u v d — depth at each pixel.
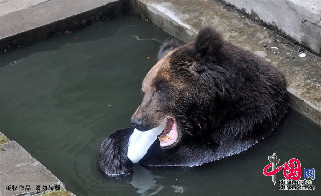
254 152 5.18
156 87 4.87
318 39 6.11
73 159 5.20
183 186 4.88
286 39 6.54
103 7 7.49
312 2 6.24
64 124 5.67
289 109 5.69
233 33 6.74
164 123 5.02
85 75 6.46
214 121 5.04
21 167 4.64
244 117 5.10
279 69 6.00
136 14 7.71
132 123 4.82
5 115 5.86
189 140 5.11
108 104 5.92
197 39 4.79
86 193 4.80
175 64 4.85
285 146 5.27
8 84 6.40
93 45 7.12
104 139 5.40
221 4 7.34
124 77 6.36
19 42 7.06
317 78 5.86
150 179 4.96
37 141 5.46
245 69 5.02
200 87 4.82
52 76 6.49
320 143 5.34
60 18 7.24
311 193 4.75
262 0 6.68
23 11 7.40
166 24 7.25
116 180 4.95
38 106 5.98
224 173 5.00
